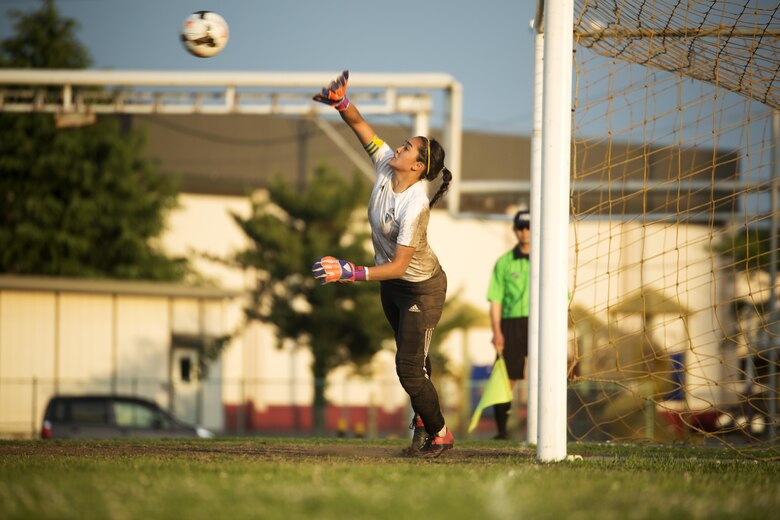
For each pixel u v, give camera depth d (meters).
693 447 18.16
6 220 83.81
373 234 14.04
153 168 86.44
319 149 104.31
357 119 14.23
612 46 16.77
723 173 23.03
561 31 13.86
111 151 83.50
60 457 13.41
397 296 13.95
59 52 83.81
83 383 58.22
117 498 8.42
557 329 13.67
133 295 65.00
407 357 13.73
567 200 13.77
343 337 76.56
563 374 13.72
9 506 8.07
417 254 13.53
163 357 65.94
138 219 84.50
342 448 16.38
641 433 23.27
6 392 57.00
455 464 12.74
